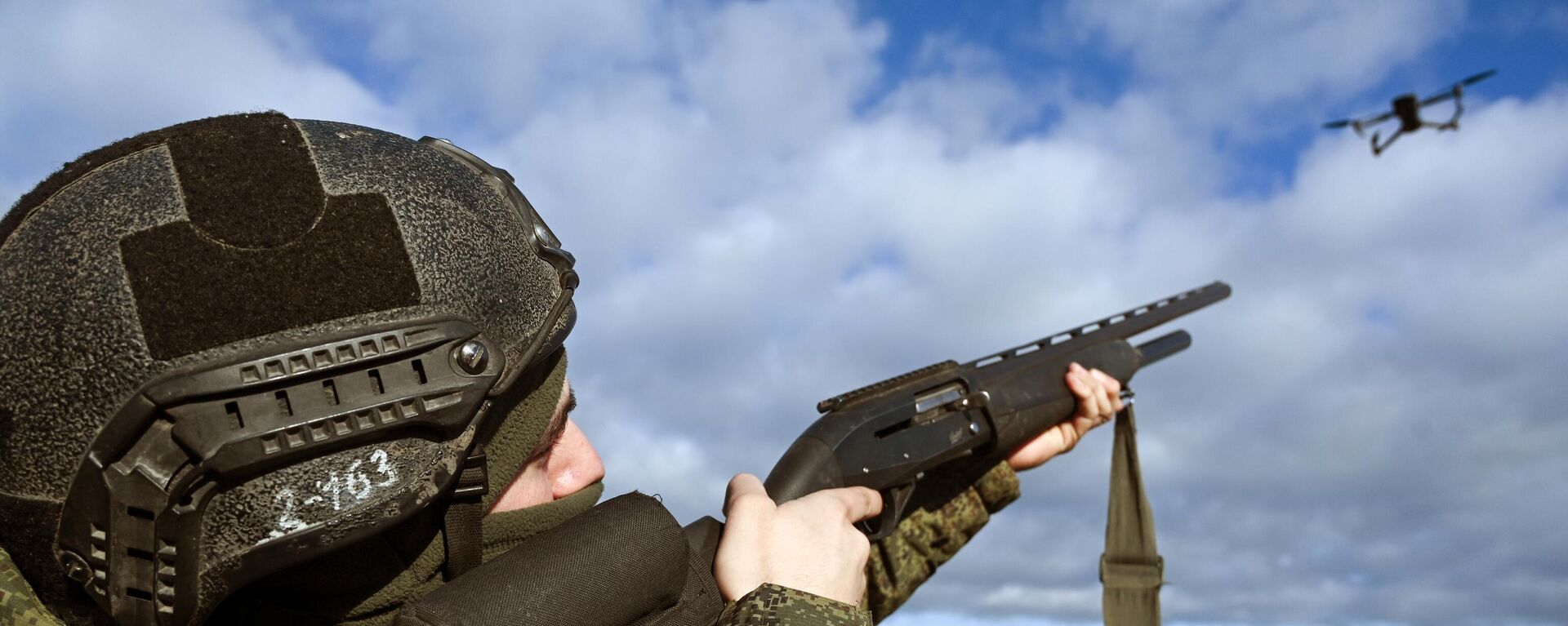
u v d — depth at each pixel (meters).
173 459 1.18
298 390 1.21
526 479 1.53
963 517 2.80
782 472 2.38
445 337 1.29
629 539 1.45
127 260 1.21
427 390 1.26
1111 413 3.33
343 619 1.38
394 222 1.30
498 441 1.42
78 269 1.21
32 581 1.25
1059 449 3.24
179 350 1.18
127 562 1.20
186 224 1.22
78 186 1.29
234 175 1.26
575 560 1.39
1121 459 3.41
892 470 2.51
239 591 1.40
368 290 1.26
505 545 1.48
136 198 1.25
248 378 1.18
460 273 1.34
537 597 1.33
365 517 1.24
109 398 1.18
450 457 1.30
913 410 2.63
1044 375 3.13
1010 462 3.16
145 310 1.19
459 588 1.31
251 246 1.23
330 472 1.23
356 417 1.22
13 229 1.29
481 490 1.37
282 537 1.21
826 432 2.46
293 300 1.22
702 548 1.71
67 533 1.20
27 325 1.21
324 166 1.31
